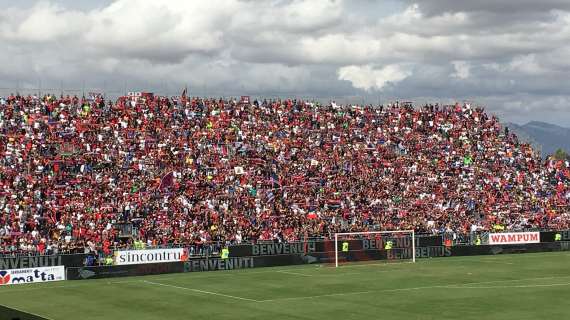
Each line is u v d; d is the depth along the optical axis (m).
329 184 102.12
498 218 103.19
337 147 111.12
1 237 76.31
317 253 85.56
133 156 96.50
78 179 89.31
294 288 64.50
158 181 92.31
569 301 56.56
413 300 57.25
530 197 110.69
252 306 54.91
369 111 122.50
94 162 93.06
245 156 103.44
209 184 95.31
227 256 80.88
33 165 89.12
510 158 119.50
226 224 87.75
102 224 82.12
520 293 60.84
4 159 88.62
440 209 102.62
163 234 83.12
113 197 87.56
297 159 105.94
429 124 122.19
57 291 63.69
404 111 124.19
